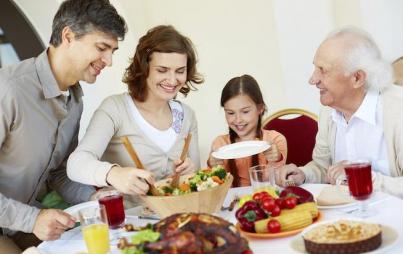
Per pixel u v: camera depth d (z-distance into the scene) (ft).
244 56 13.25
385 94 6.93
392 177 6.79
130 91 7.70
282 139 9.23
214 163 9.18
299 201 5.48
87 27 6.86
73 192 7.99
